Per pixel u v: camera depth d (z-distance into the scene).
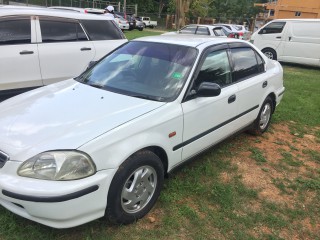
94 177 2.62
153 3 62.22
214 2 62.16
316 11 35.09
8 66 5.50
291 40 14.40
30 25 5.79
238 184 3.93
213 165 4.34
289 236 3.14
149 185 3.16
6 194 2.53
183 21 31.09
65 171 2.54
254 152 4.80
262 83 4.95
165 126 3.21
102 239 2.85
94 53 6.65
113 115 3.01
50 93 3.59
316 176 4.32
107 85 3.72
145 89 3.56
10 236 2.83
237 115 4.47
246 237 3.05
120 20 31.56
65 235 2.88
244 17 63.88
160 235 2.99
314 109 7.37
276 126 6.06
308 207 3.62
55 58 6.07
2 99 5.60
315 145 5.36
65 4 37.09
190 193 3.65
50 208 2.49
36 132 2.78
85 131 2.75
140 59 3.96
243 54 4.72
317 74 13.09
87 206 2.63
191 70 3.64
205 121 3.79
